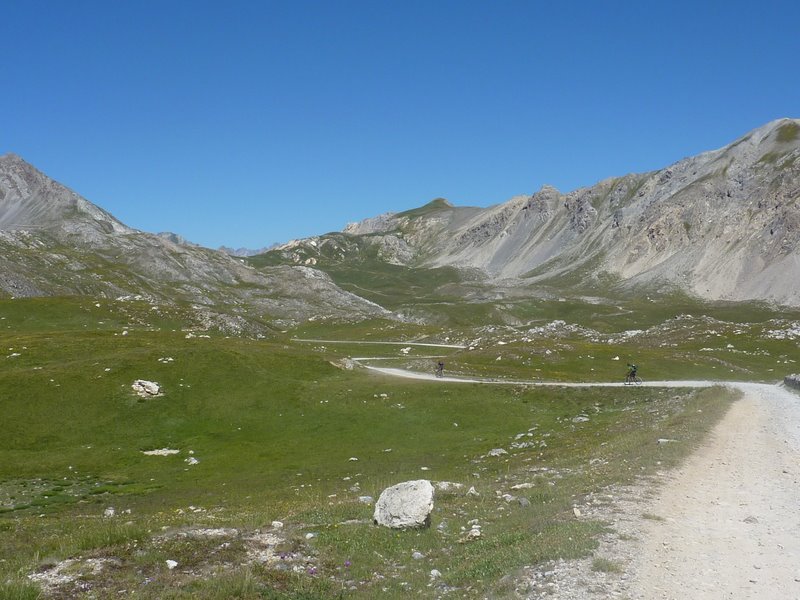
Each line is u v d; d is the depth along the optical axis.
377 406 62.47
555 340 124.25
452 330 179.25
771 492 22.97
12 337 85.94
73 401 57.91
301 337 178.00
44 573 15.09
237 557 16.45
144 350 73.00
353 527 20.08
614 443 38.25
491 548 17.55
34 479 42.28
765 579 14.24
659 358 100.19
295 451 50.69
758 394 63.84
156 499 36.69
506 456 43.53
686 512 20.16
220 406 60.81
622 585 13.79
